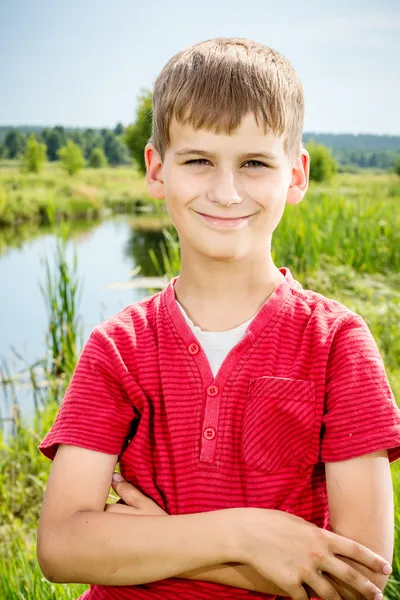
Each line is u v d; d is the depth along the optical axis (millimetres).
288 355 1071
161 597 1051
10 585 1943
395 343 3857
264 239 1085
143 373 1104
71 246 12953
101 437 1111
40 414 3797
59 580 1068
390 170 25453
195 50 1087
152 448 1095
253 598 1039
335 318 1102
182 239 1125
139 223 19000
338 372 1059
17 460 3195
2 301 7852
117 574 1028
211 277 1102
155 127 1132
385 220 7340
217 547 987
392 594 1682
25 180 31828
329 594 970
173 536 1006
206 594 1037
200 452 1037
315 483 1075
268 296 1121
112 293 7562
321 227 6883
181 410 1062
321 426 1053
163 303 1152
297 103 1102
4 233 17000
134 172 37156
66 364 4344
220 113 1011
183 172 1051
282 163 1068
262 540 979
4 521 2746
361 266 6172
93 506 1091
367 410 1036
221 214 1033
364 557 974
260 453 1028
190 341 1087
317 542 975
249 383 1050
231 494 1028
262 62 1060
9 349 5648
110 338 1147
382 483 1029
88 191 27375
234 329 1101
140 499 1076
